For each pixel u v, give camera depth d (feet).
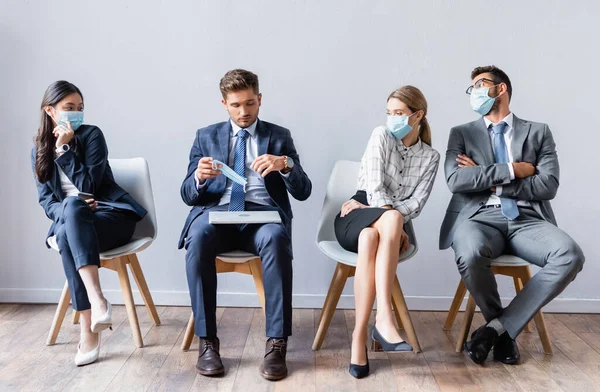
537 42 9.43
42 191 8.29
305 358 7.80
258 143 8.18
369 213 7.56
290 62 9.55
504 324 7.66
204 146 8.27
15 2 9.50
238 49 9.55
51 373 7.15
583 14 9.37
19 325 8.88
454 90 9.54
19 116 9.67
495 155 8.49
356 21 9.47
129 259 8.74
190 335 7.94
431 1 9.41
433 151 8.39
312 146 9.71
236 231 7.95
